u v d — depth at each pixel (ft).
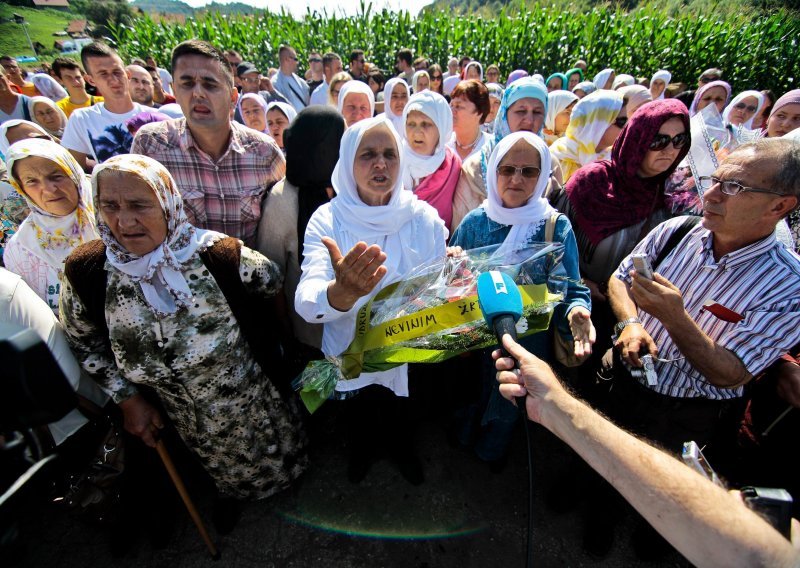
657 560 6.30
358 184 5.58
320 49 39.22
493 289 3.86
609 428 2.79
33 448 2.51
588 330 5.46
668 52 34.91
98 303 4.74
